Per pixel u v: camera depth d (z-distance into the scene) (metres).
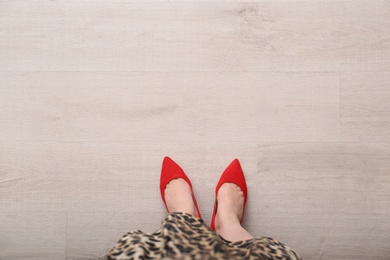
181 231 0.79
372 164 1.12
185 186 1.09
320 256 1.12
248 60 1.14
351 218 1.12
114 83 1.14
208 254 0.72
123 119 1.13
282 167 1.13
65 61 1.14
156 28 1.14
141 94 1.14
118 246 0.80
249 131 1.13
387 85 1.13
